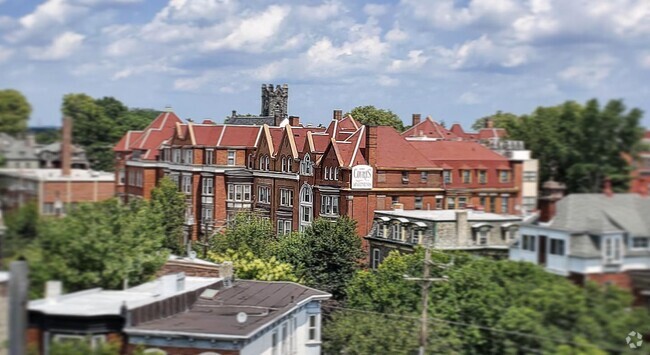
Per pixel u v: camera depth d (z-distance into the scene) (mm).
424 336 39750
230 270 45781
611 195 42250
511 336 37750
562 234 40812
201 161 105250
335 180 86188
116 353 31594
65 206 42469
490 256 59281
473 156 85062
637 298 37938
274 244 77000
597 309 36344
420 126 115312
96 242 39844
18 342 24703
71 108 52906
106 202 43281
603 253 39531
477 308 41031
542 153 60500
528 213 62969
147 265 43812
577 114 52125
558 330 36375
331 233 72375
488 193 80062
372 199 84188
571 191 51719
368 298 50844
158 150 106250
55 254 39438
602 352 34062
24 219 40344
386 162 84938
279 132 104875
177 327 33625
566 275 40156
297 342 42438
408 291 49344
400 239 70875
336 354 46188
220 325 34375
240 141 106500
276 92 169750
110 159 56188
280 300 41469
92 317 32188
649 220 40312
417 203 85688
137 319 33219
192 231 104938
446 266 45219
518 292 39906
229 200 104750
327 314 56281
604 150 49906
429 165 86000
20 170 42594
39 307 33750
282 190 98125
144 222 44594
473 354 40781
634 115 49125
